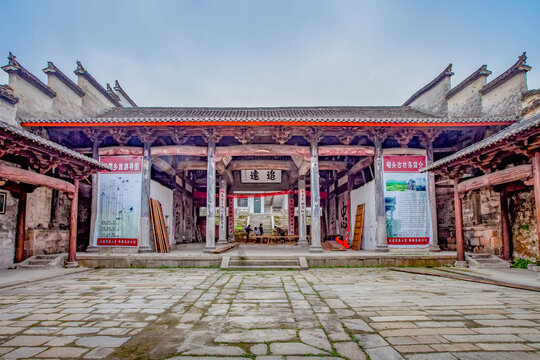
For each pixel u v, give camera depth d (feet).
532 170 30.45
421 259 41.96
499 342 14.33
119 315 18.97
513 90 47.85
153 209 51.90
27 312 19.66
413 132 49.52
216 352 13.38
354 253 45.65
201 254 43.04
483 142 33.17
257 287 27.50
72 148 51.52
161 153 50.29
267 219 120.26
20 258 40.06
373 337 15.03
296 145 50.80
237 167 71.41
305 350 13.53
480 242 47.11
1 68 44.60
